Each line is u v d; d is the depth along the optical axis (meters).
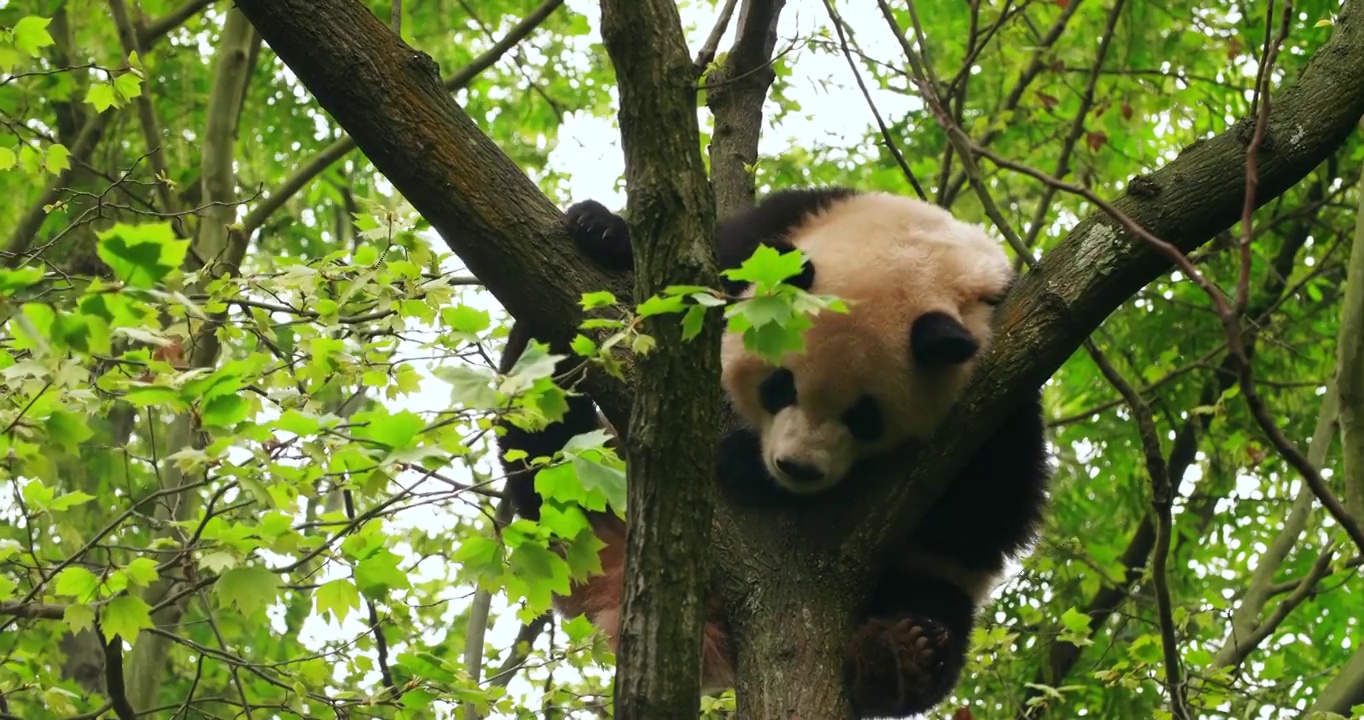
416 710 5.18
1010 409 4.00
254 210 8.86
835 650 3.74
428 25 11.70
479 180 4.03
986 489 5.30
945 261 5.02
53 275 4.99
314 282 4.54
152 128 8.90
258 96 12.12
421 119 4.00
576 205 4.31
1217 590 11.23
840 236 5.11
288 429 3.37
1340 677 8.22
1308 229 12.36
